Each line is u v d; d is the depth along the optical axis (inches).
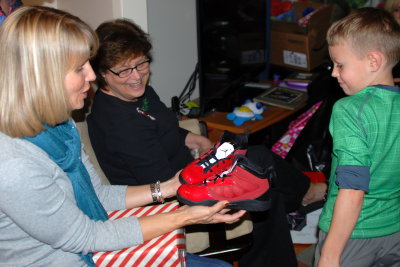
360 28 45.5
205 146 75.1
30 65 35.7
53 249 40.6
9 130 36.6
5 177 35.2
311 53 115.0
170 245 43.5
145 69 59.2
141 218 44.4
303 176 79.0
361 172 42.6
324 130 88.5
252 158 74.2
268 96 102.0
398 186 48.6
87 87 42.1
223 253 61.6
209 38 85.6
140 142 59.5
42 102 36.7
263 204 47.8
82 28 39.1
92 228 41.4
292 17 125.8
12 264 40.0
